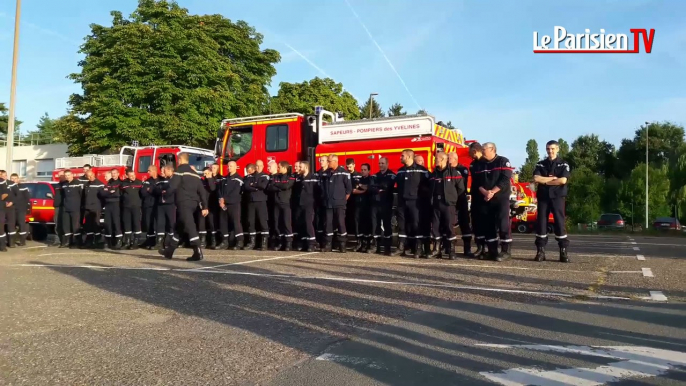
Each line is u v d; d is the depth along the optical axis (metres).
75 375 3.90
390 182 10.55
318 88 40.88
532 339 4.59
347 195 11.04
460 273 7.95
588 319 5.19
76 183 13.77
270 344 4.60
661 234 24.70
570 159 70.56
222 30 30.48
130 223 13.16
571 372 3.79
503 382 3.63
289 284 7.25
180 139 26.97
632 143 67.25
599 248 12.33
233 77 28.66
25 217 14.76
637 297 6.14
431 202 9.64
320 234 11.70
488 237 9.46
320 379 3.77
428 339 4.65
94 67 28.08
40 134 45.50
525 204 18.91
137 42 26.94
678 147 58.84
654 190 48.84
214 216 12.48
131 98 26.86
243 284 7.32
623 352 4.21
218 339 4.77
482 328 4.94
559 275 7.69
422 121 11.37
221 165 13.60
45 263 10.02
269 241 12.29
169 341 4.73
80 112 29.19
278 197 11.54
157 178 12.86
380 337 4.73
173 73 26.69
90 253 12.02
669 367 3.87
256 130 13.24
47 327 5.21
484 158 9.49
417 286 6.97
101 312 5.82
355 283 7.25
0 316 5.66
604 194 53.47
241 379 3.79
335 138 12.36
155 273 8.47
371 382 3.70
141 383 3.73
